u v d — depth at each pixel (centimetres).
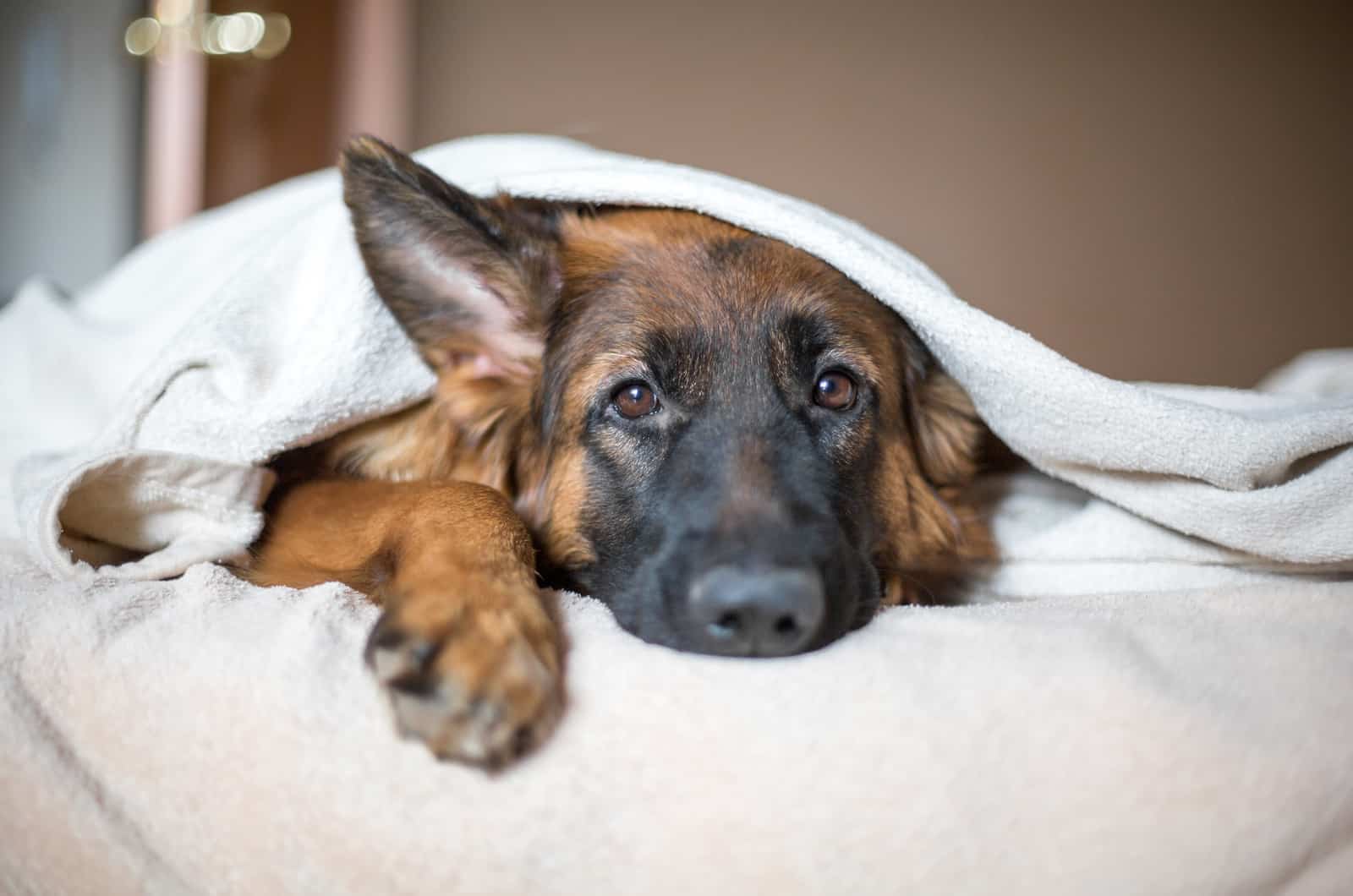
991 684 35
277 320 51
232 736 36
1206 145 167
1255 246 170
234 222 70
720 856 33
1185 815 34
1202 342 173
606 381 49
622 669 36
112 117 133
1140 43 163
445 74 153
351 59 144
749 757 34
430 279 50
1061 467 49
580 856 34
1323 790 34
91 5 130
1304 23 164
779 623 40
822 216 52
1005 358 46
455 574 38
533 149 62
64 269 134
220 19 134
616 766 34
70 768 36
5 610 38
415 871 34
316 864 34
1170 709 35
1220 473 44
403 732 34
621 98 157
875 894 33
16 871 36
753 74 158
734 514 44
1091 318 172
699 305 49
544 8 153
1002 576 53
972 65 162
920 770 34
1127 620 40
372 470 53
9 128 128
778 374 49
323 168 145
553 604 42
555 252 52
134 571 43
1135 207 168
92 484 42
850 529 48
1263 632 39
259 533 47
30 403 65
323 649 37
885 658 37
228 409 47
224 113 138
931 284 51
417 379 52
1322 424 43
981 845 33
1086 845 33
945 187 165
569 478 51
